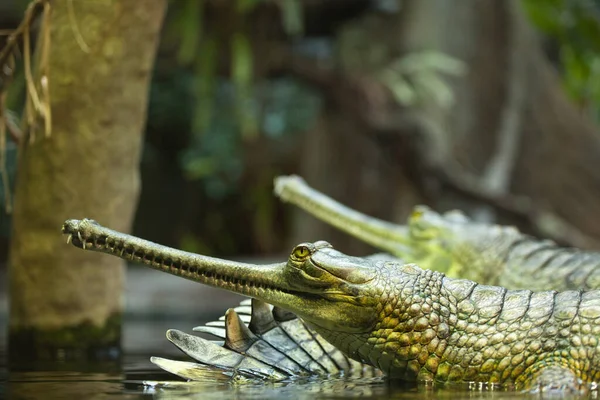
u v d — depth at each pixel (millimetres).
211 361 6871
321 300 6680
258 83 24203
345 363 7387
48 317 10203
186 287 19312
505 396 5887
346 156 25234
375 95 23281
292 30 21484
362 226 12320
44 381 7215
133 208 10523
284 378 6867
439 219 11945
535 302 6848
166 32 22391
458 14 25922
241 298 18828
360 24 24422
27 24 8523
